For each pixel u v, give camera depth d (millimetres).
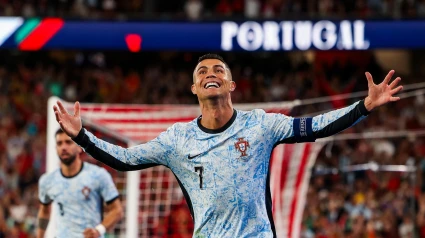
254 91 43156
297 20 37844
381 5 42438
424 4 41906
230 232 9562
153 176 21969
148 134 20172
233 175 9586
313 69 44562
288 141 9797
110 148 9859
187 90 43688
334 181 32688
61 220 16672
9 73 44219
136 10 43781
